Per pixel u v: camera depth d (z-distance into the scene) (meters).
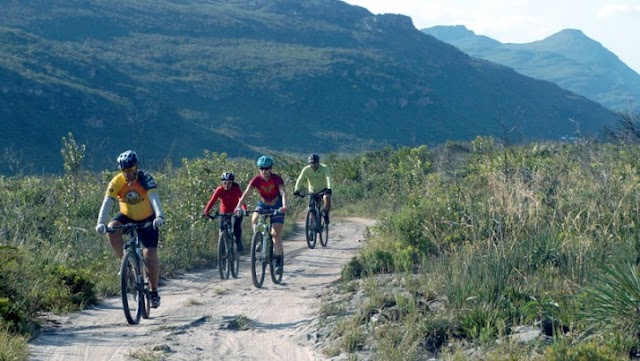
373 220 23.17
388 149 36.47
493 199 10.71
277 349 7.17
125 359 6.57
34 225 11.98
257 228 11.09
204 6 196.38
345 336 6.95
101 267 11.31
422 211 12.04
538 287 7.61
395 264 10.38
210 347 7.17
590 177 11.64
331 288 10.23
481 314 6.88
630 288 6.32
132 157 7.94
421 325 6.87
